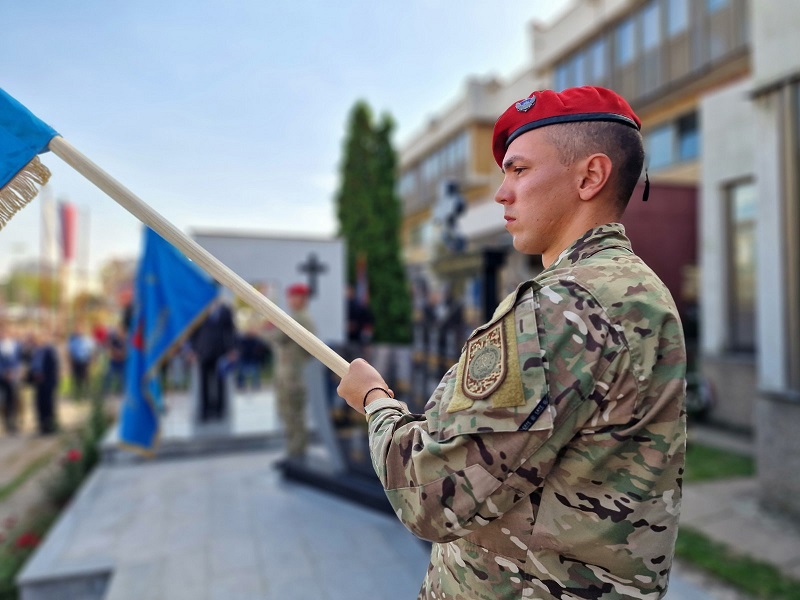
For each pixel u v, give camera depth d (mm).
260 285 7742
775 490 4246
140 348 4789
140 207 1110
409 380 4285
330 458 4777
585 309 751
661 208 8773
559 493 778
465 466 739
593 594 775
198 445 6145
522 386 724
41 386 8953
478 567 858
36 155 1151
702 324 7406
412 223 23922
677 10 10102
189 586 3164
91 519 4191
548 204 893
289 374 5125
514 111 936
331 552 3592
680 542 3750
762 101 4277
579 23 12438
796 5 3969
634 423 746
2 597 3602
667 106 10750
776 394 4191
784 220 4141
